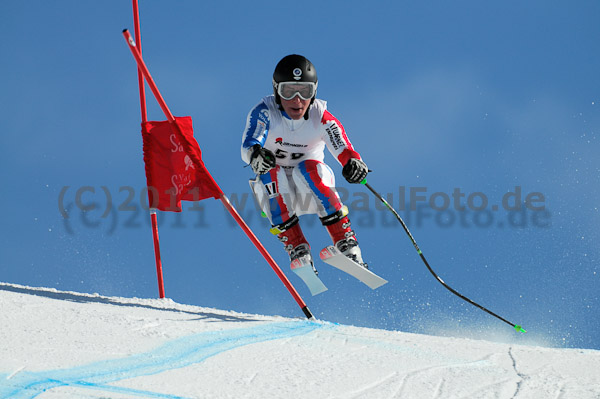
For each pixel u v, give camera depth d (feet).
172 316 49.29
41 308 47.32
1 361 35.04
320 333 46.01
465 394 33.45
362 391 33.71
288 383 34.32
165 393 31.73
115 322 44.73
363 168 54.24
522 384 34.94
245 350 40.16
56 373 33.83
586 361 39.73
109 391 31.53
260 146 52.49
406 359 39.75
